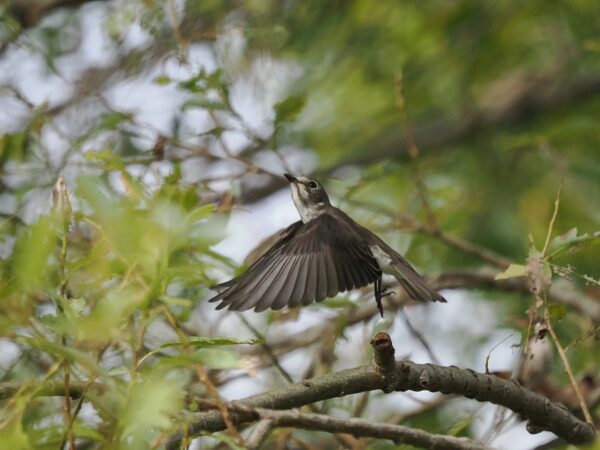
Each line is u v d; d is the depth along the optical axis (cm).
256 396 727
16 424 571
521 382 920
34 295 622
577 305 1174
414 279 963
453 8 1611
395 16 1579
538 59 1691
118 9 1227
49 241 601
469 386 782
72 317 590
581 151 1562
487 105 1672
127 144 1126
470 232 1547
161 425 551
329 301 1059
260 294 823
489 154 1642
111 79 1271
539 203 1541
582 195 1551
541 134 1388
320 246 881
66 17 1441
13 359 811
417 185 1255
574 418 822
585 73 1661
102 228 628
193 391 789
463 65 1659
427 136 1672
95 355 632
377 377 749
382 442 1096
